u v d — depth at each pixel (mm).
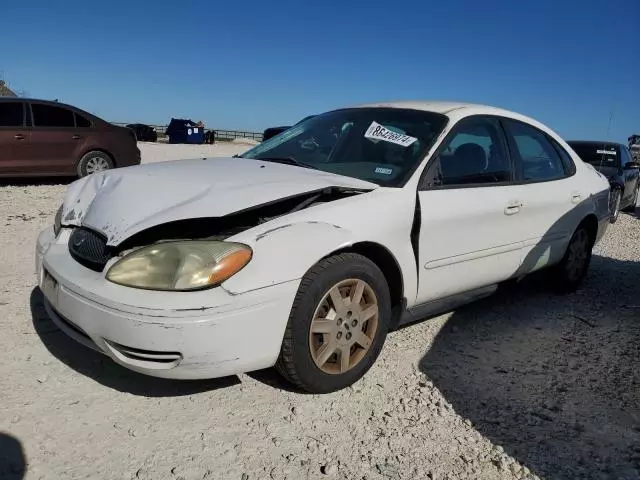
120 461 2520
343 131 4180
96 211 3068
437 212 3590
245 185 3135
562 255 5031
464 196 3816
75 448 2580
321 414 2984
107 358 3408
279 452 2658
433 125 3959
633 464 2734
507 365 3742
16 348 3441
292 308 2869
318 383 3057
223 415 2914
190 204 2883
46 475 2395
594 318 4773
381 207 3311
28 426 2703
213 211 2822
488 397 3295
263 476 2492
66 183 11109
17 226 6770
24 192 9570
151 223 2770
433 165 3707
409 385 3361
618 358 3957
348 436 2818
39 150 10281
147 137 37156
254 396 3107
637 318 4836
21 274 4836
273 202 2979
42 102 10422
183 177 3287
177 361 2625
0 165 9945
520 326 4477
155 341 2564
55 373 3193
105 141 11016
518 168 4441
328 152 4043
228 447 2666
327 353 3043
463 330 4305
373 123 4113
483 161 4156
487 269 4086
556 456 2768
